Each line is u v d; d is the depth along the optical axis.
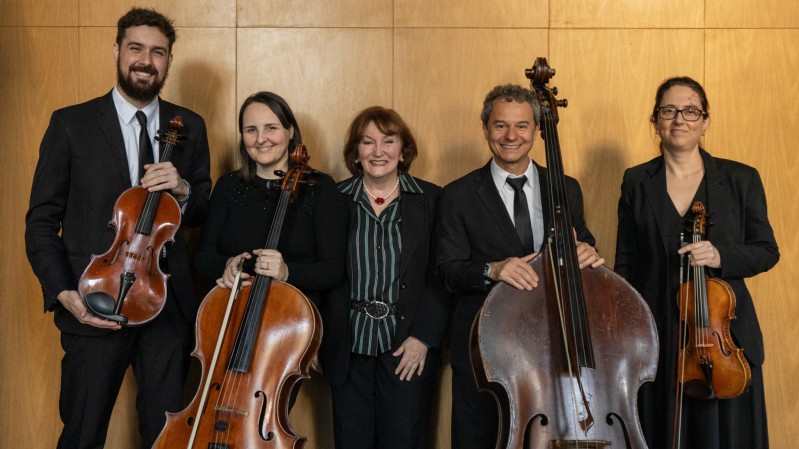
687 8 2.81
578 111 2.81
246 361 1.95
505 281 1.93
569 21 2.81
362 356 2.37
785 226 2.81
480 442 2.24
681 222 2.25
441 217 2.31
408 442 2.33
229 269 2.09
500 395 1.88
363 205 2.39
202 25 2.80
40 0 2.77
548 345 1.89
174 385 2.28
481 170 2.32
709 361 2.06
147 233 2.04
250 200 2.30
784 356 2.80
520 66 2.81
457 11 2.81
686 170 2.31
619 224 2.46
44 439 2.79
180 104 2.80
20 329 2.78
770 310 2.81
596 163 2.82
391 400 2.35
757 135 2.81
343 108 2.82
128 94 2.23
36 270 2.14
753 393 2.19
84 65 2.77
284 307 2.01
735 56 2.81
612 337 1.91
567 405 1.85
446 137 2.82
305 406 2.80
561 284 1.92
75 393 2.20
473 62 2.81
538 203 2.27
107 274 2.01
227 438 1.92
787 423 2.80
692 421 2.21
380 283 2.35
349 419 2.37
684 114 2.24
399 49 2.81
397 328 2.34
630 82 2.82
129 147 2.27
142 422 2.29
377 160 2.34
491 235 2.22
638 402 2.32
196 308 2.36
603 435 1.84
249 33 2.80
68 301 2.07
